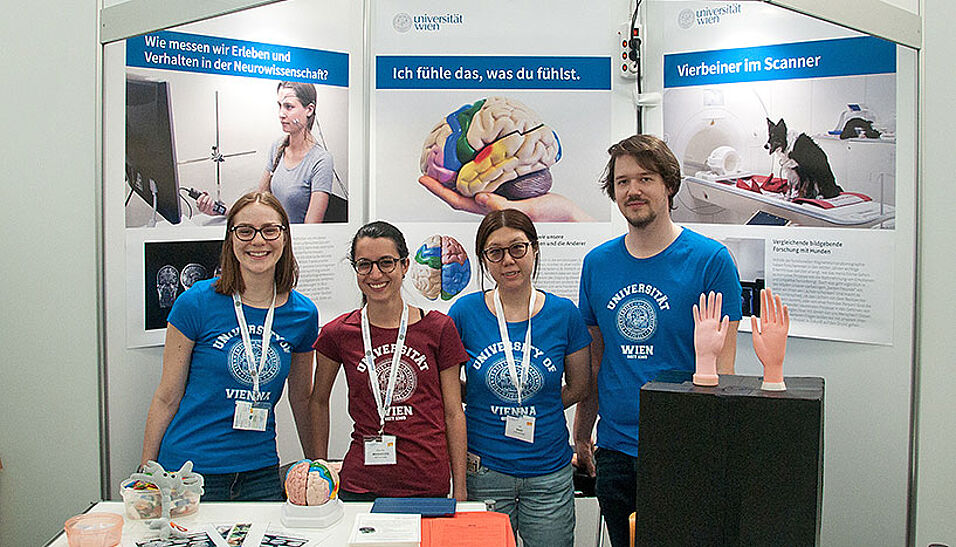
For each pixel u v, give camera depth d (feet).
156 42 11.04
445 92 12.89
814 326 11.53
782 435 6.82
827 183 11.28
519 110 12.89
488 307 9.78
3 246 10.96
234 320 9.54
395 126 12.92
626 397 9.92
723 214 12.24
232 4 9.52
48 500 11.18
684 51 12.35
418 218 13.04
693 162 12.41
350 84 12.82
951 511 10.64
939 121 10.37
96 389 10.94
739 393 7.00
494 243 9.43
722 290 9.65
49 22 10.69
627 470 9.96
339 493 9.32
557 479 9.63
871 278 10.96
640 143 9.63
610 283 10.15
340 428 12.91
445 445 9.36
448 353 9.37
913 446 10.62
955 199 10.34
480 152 12.98
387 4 12.78
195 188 11.53
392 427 9.18
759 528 6.91
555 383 9.63
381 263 9.06
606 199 13.00
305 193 12.52
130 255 10.87
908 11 10.23
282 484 11.02
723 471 6.97
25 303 11.02
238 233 9.39
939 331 10.52
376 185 12.99
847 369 11.27
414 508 7.97
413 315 9.41
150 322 11.12
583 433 11.35
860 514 11.23
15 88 10.80
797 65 11.41
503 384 9.49
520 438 9.46
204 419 9.48
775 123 11.65
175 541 7.25
